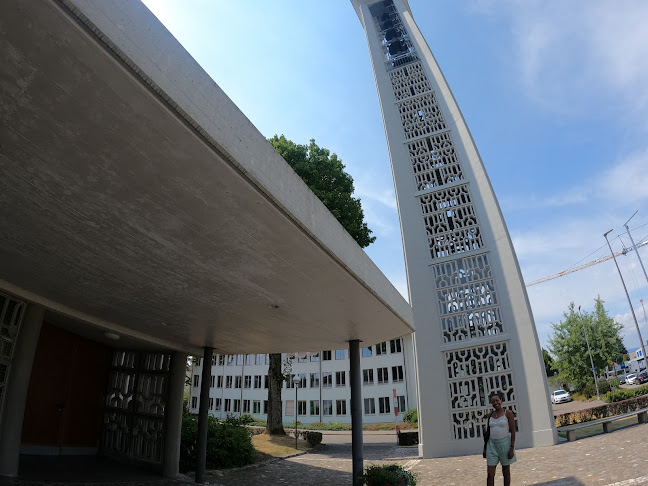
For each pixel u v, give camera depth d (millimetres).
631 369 63812
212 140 4289
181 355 11578
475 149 20016
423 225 19734
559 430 17406
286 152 22922
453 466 12766
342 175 23547
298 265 6867
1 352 7359
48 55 3336
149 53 3693
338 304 8664
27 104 3727
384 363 43781
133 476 9656
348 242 7301
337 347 12516
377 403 43062
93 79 3549
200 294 7918
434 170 20547
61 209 5211
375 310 9109
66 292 7770
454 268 18766
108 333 10133
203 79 4324
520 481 9211
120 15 3479
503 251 18062
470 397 16703
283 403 46812
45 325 10820
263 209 5375
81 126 3973
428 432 16641
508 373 16578
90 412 11781
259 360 50812
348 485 10539
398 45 26859
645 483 7035
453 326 17922
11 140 4113
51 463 9594
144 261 6555
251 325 9930
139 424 11398
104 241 5973
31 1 2965
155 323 9656
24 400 7609
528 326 16781
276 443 19656
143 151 4312
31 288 7562
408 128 22047
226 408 51094
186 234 5832
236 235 5895
